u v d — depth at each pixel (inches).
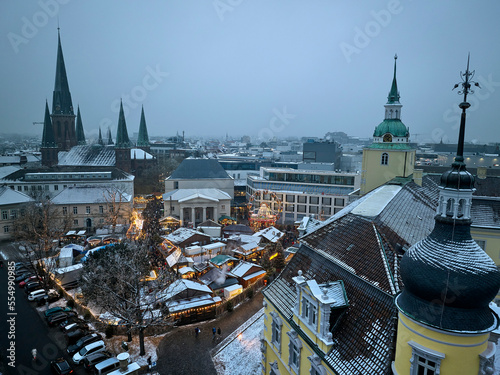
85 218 4010.8
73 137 6496.1
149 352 1649.9
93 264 2133.4
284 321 1137.4
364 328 859.4
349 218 1332.4
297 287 1032.8
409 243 1167.0
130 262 1952.5
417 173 2383.1
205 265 2588.6
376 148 2504.9
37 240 2618.1
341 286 1013.8
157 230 3875.5
